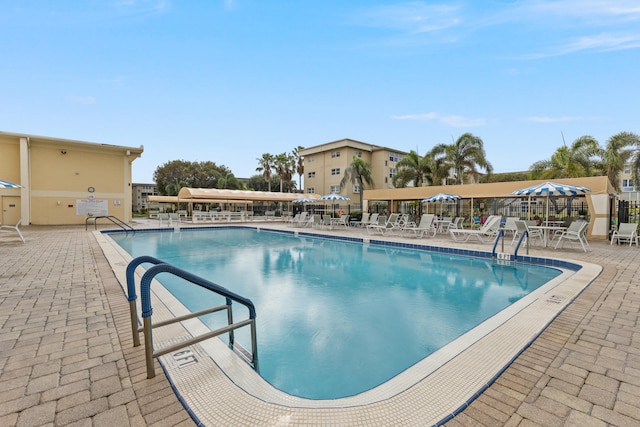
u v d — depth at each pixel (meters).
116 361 2.64
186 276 2.42
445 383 2.30
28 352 2.81
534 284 6.38
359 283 6.50
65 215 20.53
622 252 8.91
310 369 3.11
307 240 14.45
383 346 3.62
